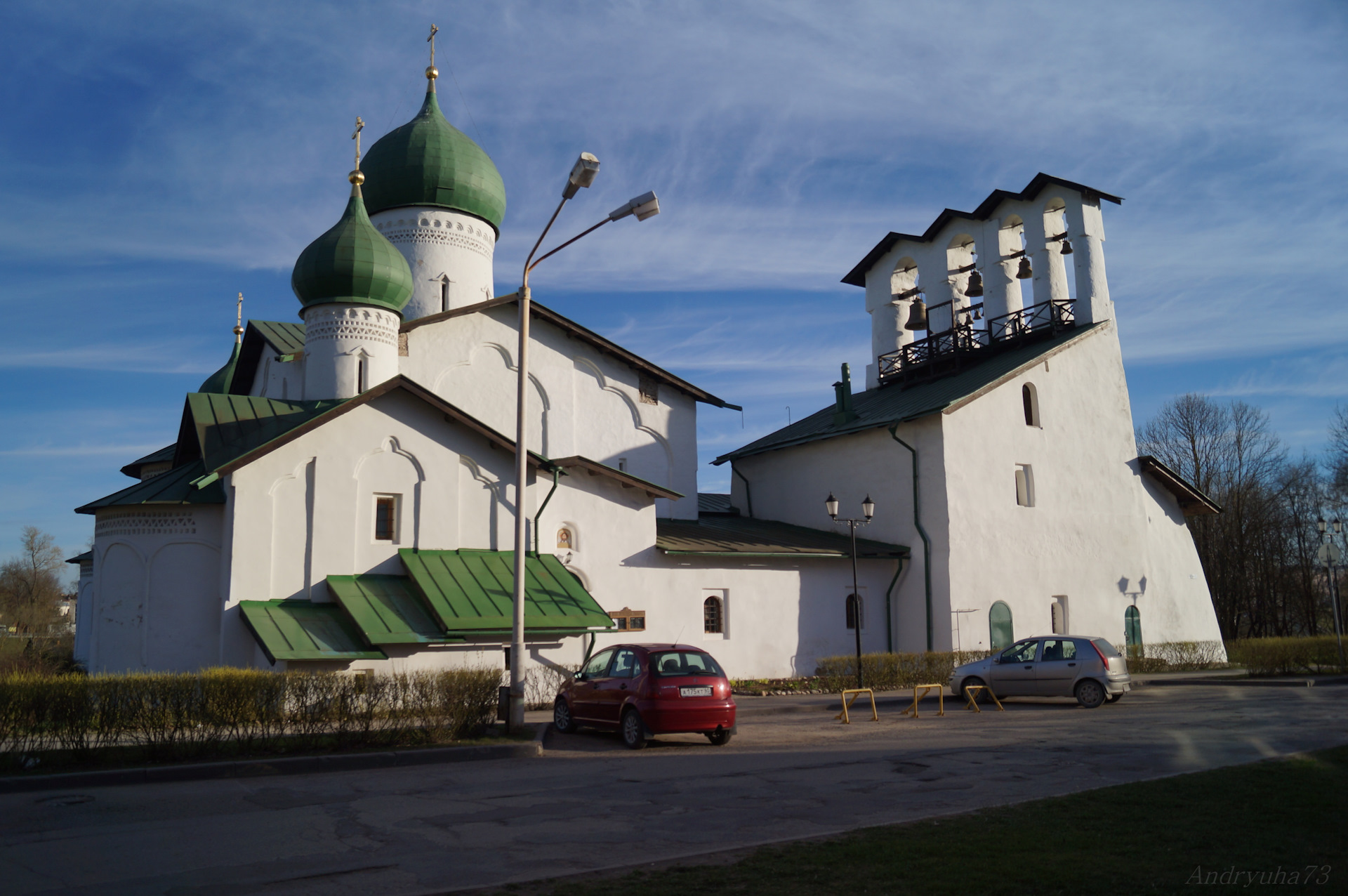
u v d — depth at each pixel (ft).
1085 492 104.58
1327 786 31.42
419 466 70.85
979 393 96.17
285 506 65.67
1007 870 21.98
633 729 47.78
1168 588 110.83
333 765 40.34
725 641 85.76
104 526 67.62
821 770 39.11
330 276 79.36
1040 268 107.65
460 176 98.84
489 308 90.33
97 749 39.60
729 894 20.75
